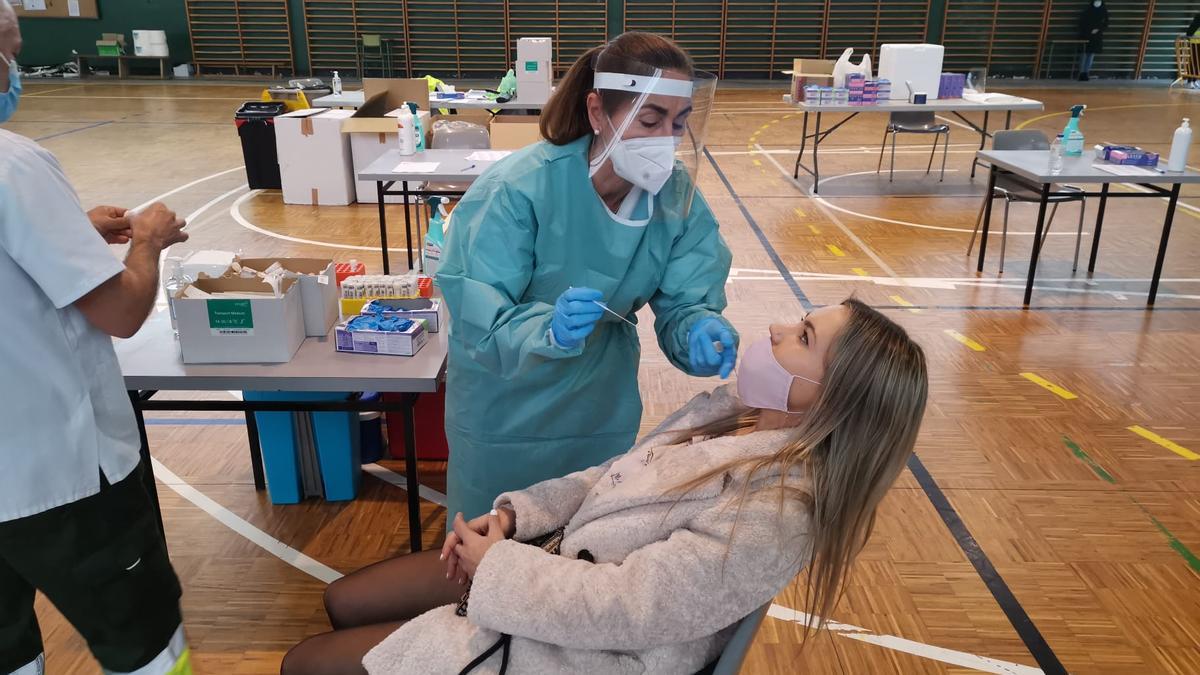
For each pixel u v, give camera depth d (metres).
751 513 1.23
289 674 1.50
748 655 2.29
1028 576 2.62
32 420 1.50
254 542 2.76
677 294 1.83
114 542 1.65
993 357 4.20
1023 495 3.04
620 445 1.95
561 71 16.06
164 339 2.41
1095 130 10.62
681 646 1.29
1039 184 5.39
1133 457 3.29
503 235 1.65
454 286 1.68
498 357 1.65
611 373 1.86
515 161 1.68
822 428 1.27
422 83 6.90
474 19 15.72
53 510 1.55
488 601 1.28
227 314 2.20
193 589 2.53
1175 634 2.38
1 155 1.39
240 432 3.48
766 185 7.91
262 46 15.86
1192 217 6.93
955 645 2.33
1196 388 3.88
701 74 1.60
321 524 2.86
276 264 2.47
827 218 6.79
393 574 1.68
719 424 1.51
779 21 15.78
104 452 1.61
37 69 15.57
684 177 1.69
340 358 2.29
